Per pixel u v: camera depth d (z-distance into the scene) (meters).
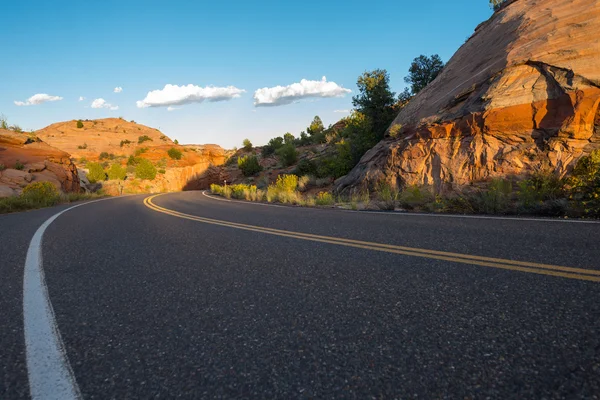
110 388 1.36
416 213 7.69
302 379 1.40
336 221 6.78
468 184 9.23
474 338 1.69
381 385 1.33
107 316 2.16
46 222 8.08
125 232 6.13
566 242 3.79
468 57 13.46
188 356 1.62
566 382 1.29
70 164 33.16
